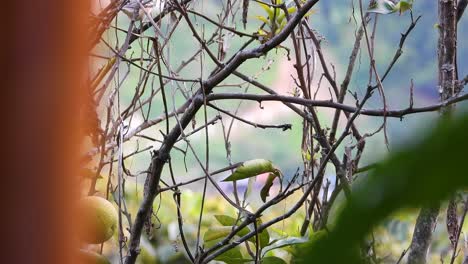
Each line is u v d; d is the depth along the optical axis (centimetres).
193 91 369
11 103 92
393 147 56
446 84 378
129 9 341
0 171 92
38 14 92
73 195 95
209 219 519
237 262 345
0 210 92
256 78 390
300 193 523
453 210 364
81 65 95
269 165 333
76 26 94
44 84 92
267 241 344
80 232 96
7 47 92
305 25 395
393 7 338
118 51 325
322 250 56
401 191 55
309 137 419
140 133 368
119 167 299
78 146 95
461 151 54
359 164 398
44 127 93
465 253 382
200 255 322
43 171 93
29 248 92
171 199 566
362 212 55
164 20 392
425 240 357
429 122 56
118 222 309
